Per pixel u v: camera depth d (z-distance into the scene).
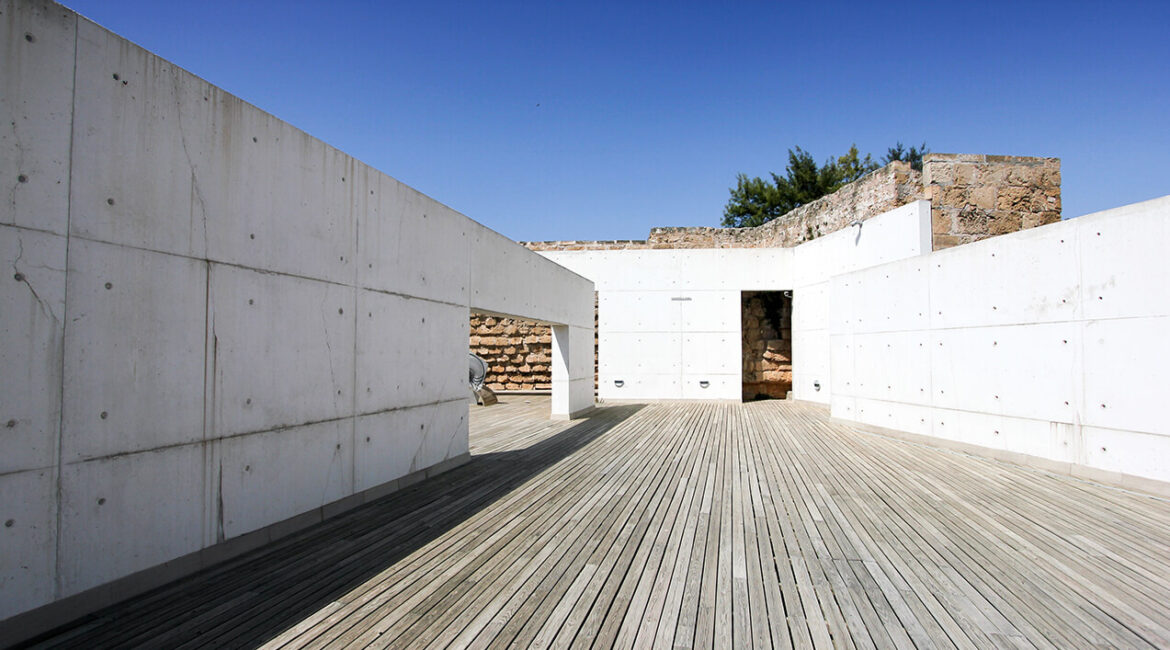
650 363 12.05
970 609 2.49
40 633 2.12
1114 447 4.59
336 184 3.78
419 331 4.77
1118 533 3.48
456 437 5.38
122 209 2.42
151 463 2.54
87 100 2.29
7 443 2.02
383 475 4.26
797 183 22.61
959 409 6.11
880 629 2.31
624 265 12.18
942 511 3.97
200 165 2.78
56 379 2.17
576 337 9.39
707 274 12.01
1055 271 5.05
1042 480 4.82
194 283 2.74
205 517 2.81
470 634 2.23
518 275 6.91
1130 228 4.45
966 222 9.14
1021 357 5.39
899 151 24.53
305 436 3.47
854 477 5.00
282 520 3.30
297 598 2.51
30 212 2.09
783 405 11.05
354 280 3.95
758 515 3.88
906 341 6.89
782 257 11.80
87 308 2.28
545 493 4.41
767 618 2.40
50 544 2.15
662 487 4.62
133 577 2.47
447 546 3.21
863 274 7.69
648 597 2.59
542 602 2.52
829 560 3.06
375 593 2.58
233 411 2.96
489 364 13.04
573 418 9.14
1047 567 2.96
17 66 2.06
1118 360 4.54
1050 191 9.30
